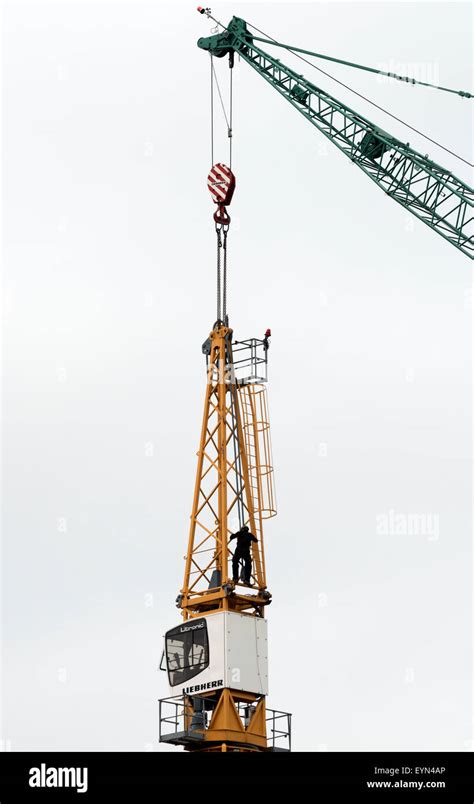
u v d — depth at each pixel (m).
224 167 93.19
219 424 88.56
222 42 102.94
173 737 82.00
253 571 87.06
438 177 96.81
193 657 83.94
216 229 93.12
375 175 99.81
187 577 86.75
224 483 87.19
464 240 97.56
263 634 85.50
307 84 100.31
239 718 82.56
